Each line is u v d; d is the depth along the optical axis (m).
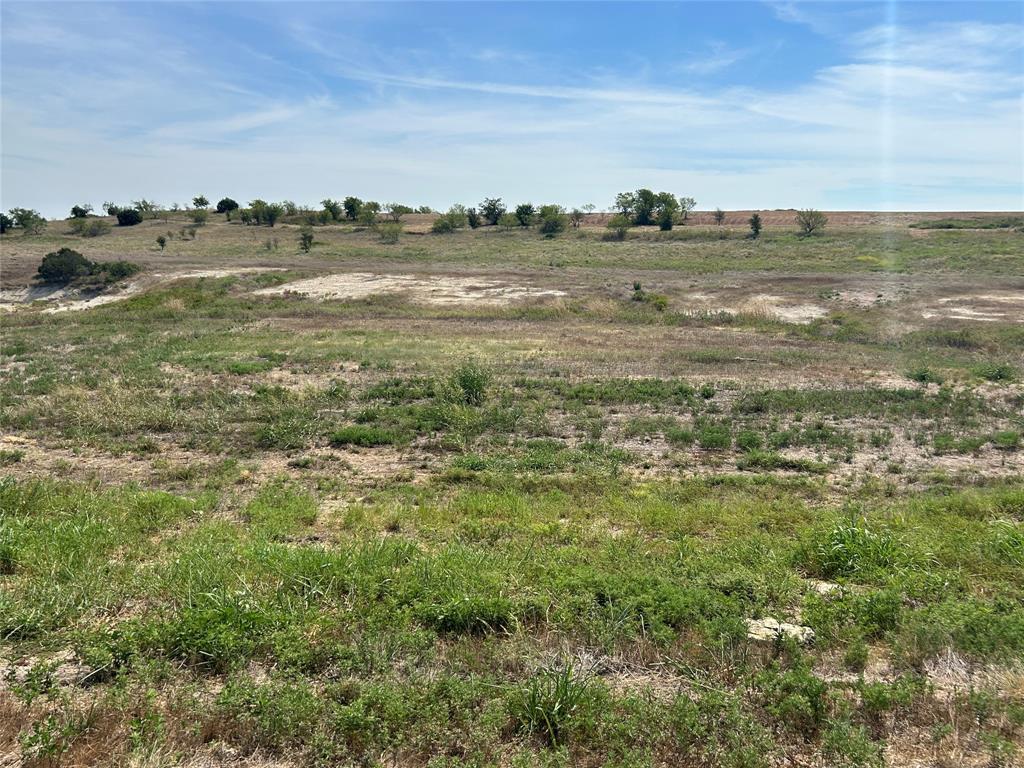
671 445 11.82
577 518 8.40
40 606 5.69
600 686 4.71
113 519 7.93
